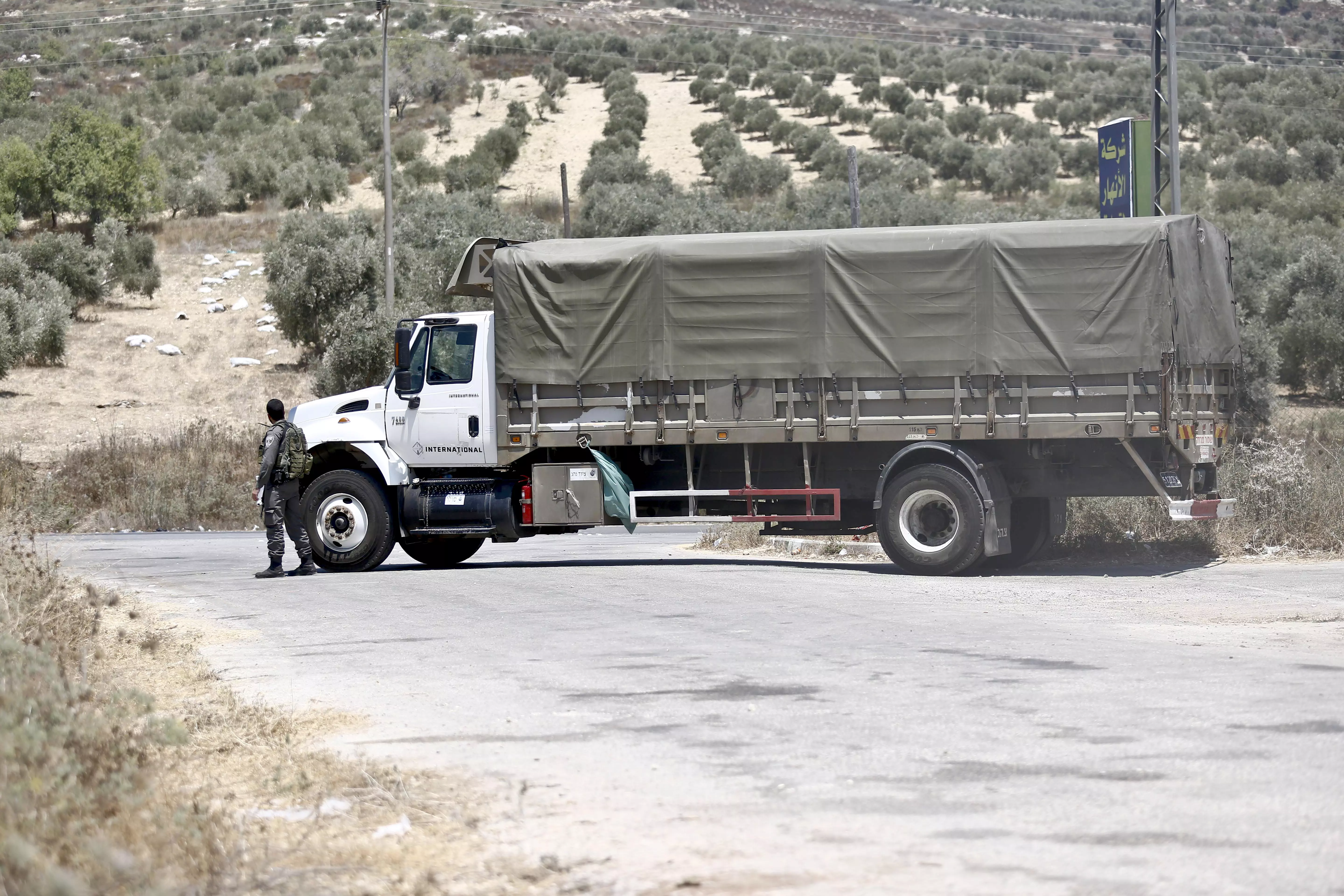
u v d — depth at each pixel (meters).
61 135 94.00
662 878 7.42
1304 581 21.20
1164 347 22.64
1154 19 36.56
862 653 14.99
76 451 49.00
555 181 113.56
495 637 16.92
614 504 24.83
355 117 133.75
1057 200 101.06
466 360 25.62
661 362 24.36
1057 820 8.39
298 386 62.62
